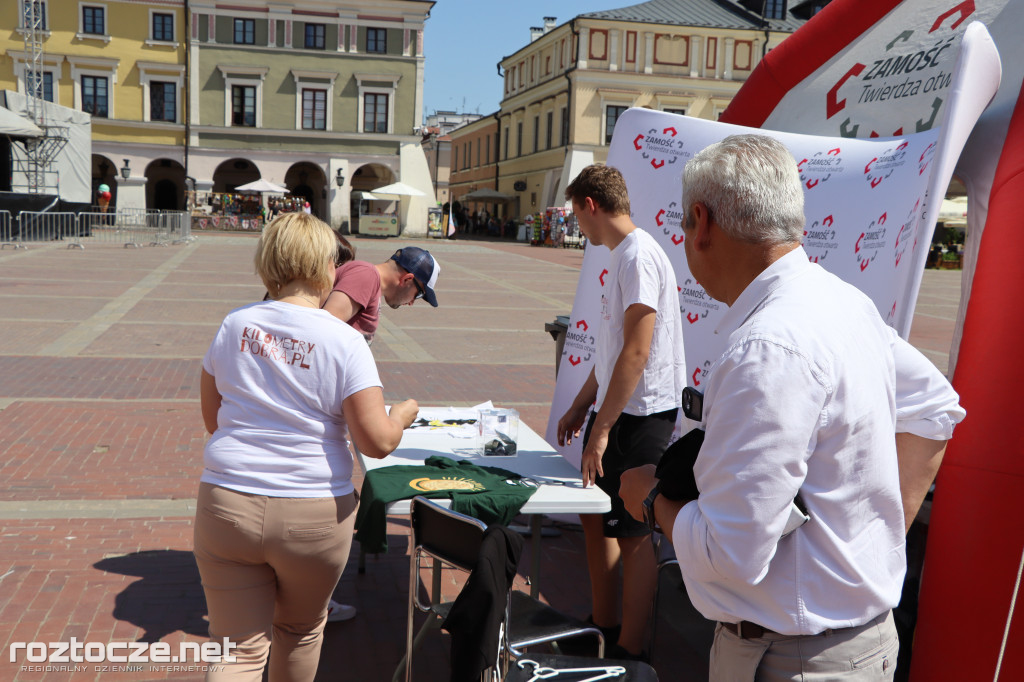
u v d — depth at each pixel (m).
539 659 2.59
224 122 39.91
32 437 6.37
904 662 2.93
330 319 2.40
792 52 4.61
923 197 3.05
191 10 38.84
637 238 3.22
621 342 3.29
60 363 9.15
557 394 4.77
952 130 2.89
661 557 3.98
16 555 4.29
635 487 1.99
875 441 1.63
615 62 41.19
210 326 12.09
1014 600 2.31
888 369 1.70
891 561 1.71
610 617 3.65
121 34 38.94
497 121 55.31
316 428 2.34
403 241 39.22
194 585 4.06
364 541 2.79
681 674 3.47
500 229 49.62
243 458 2.30
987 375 2.78
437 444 3.47
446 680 3.32
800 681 1.66
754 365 1.53
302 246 2.40
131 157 39.72
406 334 12.30
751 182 1.66
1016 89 3.29
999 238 2.96
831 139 3.98
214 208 40.19
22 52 38.38
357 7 39.88
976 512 2.65
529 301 17.28
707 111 41.97
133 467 5.82
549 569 4.54
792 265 1.65
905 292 2.97
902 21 4.11
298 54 39.88
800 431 1.51
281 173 40.75
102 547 4.45
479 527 2.53
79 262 20.83
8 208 26.88
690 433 1.81
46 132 31.97
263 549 2.30
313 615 2.52
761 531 1.51
